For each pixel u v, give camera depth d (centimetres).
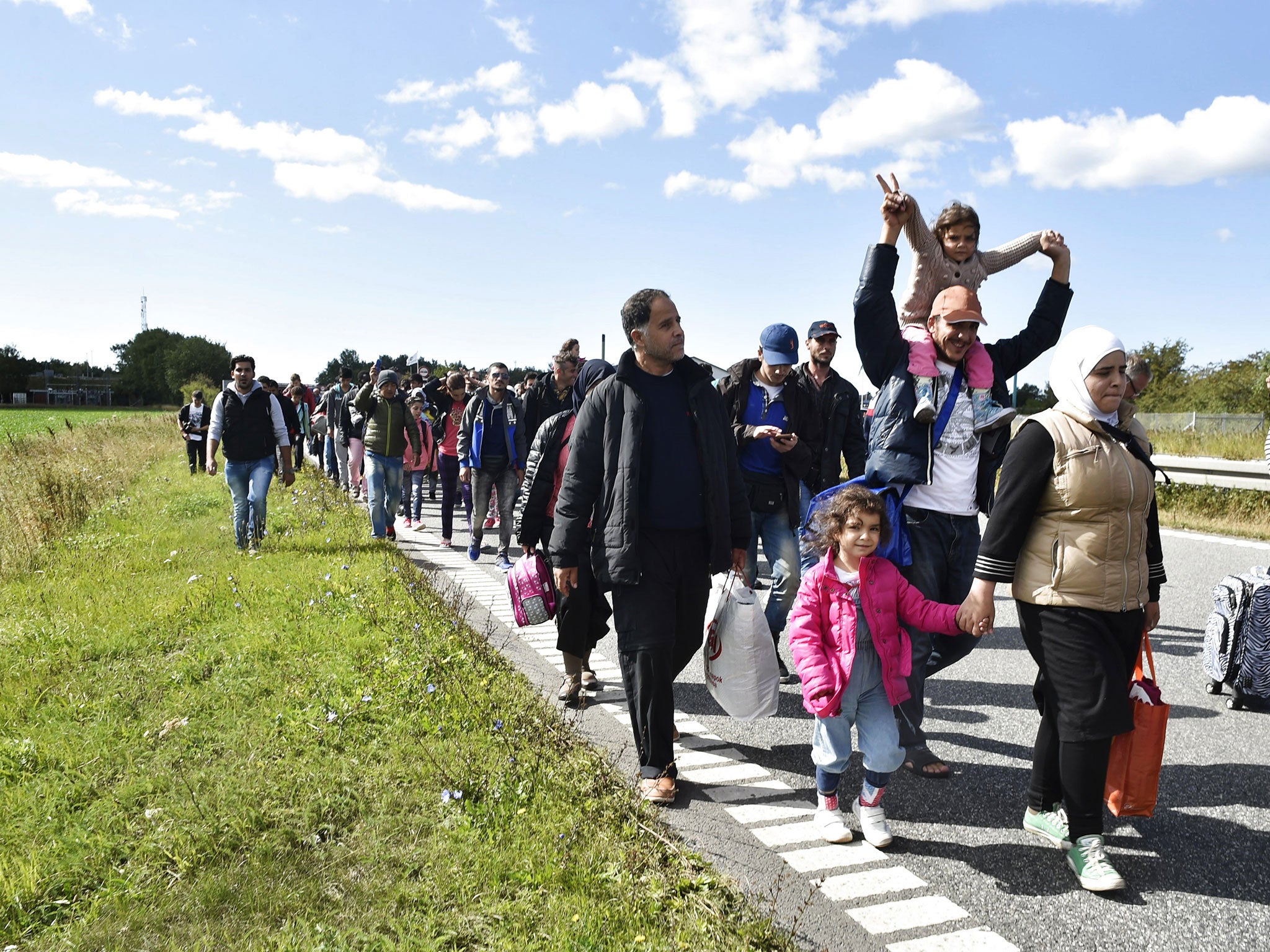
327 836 330
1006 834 355
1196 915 293
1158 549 333
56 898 293
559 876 294
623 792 369
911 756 421
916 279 443
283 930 266
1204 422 2317
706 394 414
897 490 409
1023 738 466
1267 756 434
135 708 462
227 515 1206
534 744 412
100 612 655
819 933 282
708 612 438
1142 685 322
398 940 261
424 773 375
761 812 378
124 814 344
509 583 516
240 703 462
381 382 1068
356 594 694
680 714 514
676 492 401
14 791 364
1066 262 445
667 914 277
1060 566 313
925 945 276
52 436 2225
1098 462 309
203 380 9388
